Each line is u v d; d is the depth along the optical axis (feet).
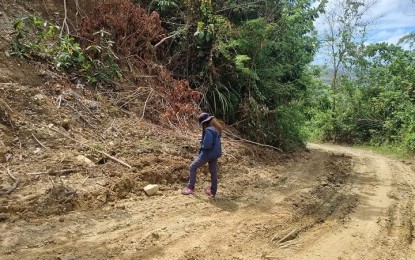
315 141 82.69
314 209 22.59
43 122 23.58
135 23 35.73
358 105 80.84
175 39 39.55
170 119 31.17
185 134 30.04
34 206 16.78
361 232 19.36
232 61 37.24
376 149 64.90
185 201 20.90
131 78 33.45
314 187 27.45
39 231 15.29
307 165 36.24
